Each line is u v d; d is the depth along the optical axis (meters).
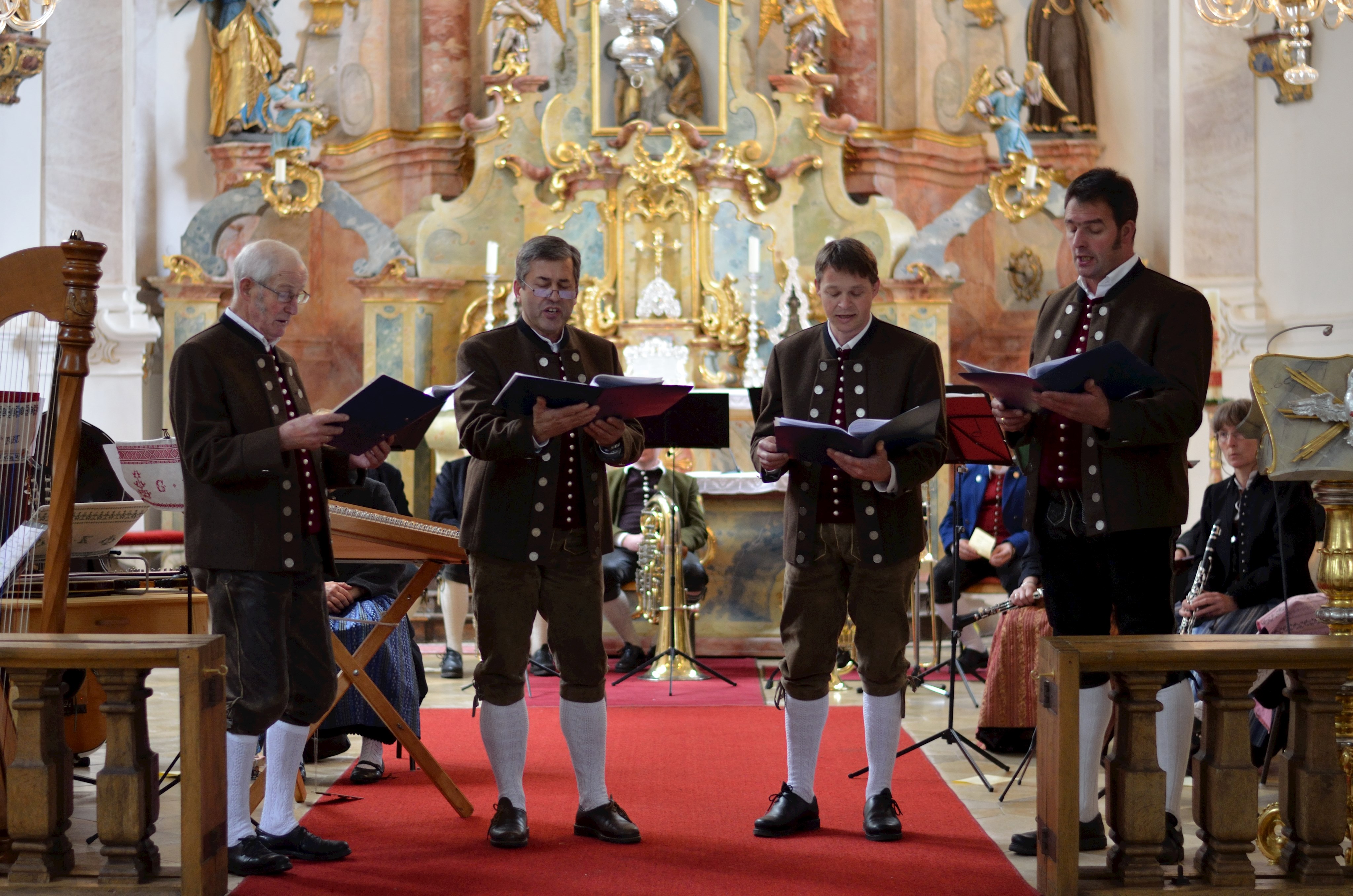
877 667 4.50
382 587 5.70
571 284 4.49
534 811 4.89
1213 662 3.55
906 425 3.99
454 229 11.20
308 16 12.07
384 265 10.72
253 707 4.05
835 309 4.47
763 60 11.73
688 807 4.93
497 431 4.19
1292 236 10.30
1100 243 4.12
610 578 8.27
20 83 10.45
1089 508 4.04
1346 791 3.67
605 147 11.20
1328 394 3.82
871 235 11.01
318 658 4.29
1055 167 11.60
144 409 10.88
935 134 11.81
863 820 4.73
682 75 11.27
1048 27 11.66
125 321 10.78
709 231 11.05
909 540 4.46
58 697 3.72
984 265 11.67
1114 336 4.11
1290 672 3.74
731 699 7.36
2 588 4.54
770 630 8.97
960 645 7.99
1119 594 4.16
